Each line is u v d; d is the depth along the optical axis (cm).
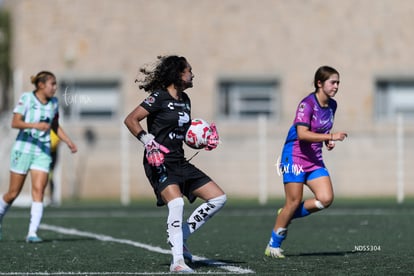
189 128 3016
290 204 3319
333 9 9456
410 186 8512
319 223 5147
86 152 8594
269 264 3131
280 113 9444
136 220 5509
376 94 9488
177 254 2917
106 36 9488
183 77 2972
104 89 9488
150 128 2986
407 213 6006
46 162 4097
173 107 2958
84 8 9481
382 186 8562
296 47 9456
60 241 4100
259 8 9481
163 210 6612
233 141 8556
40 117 4041
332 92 3225
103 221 5431
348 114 9425
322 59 9444
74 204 7606
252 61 9488
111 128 9069
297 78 9456
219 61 9481
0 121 9700
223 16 9494
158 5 9512
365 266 3047
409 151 8550
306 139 3188
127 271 2934
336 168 8556
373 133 8594
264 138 8075
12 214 6200
